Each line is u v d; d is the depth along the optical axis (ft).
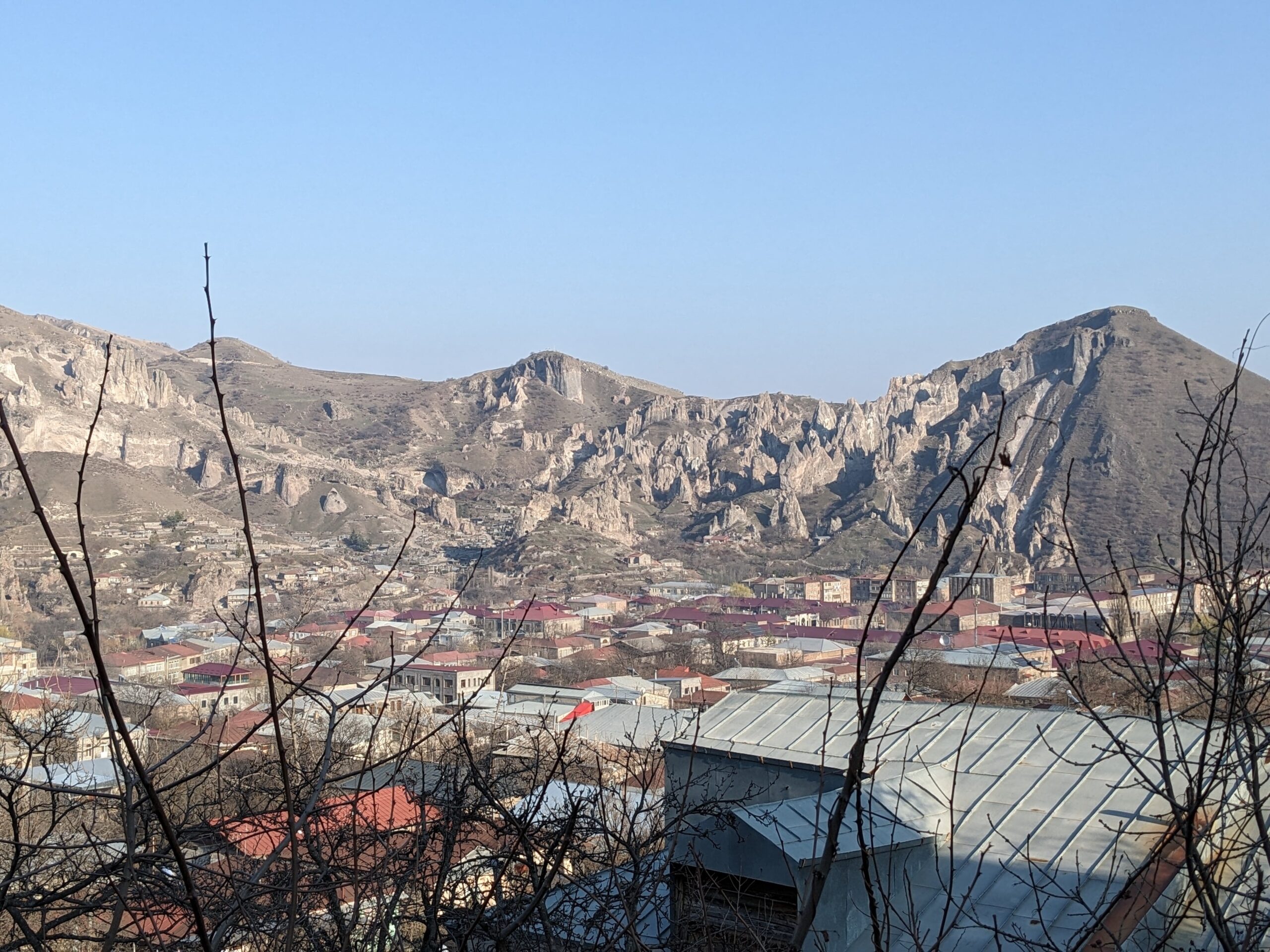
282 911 15.70
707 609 487.61
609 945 18.13
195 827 16.74
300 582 492.54
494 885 17.51
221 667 220.84
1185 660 16.15
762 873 32.24
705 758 41.78
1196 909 23.15
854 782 13.73
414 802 18.13
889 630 344.69
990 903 32.99
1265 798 17.06
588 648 361.51
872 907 15.17
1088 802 37.96
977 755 42.42
